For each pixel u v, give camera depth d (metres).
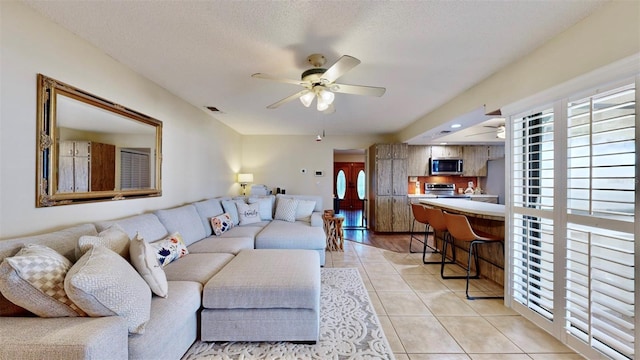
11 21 1.57
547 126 2.09
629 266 1.47
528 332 2.08
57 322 1.20
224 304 1.86
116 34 1.97
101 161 2.23
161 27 1.87
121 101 2.45
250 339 1.88
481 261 3.27
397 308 2.46
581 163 1.80
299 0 1.57
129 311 1.31
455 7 1.63
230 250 2.81
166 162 3.18
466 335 2.04
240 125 5.30
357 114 4.39
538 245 2.22
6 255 1.33
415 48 2.15
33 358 1.03
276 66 2.49
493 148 6.21
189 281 1.96
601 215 1.65
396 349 1.87
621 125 1.58
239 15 1.72
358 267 3.63
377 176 5.92
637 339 1.44
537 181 2.21
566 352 1.83
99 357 1.08
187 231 2.95
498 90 2.61
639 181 1.44
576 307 1.85
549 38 2.00
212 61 2.40
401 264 3.76
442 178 6.53
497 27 1.85
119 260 1.46
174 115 3.35
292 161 6.41
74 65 1.97
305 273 2.06
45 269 1.26
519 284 2.38
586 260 1.74
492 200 5.96
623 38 1.52
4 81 1.55
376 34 1.94
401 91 3.21
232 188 5.66
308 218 4.61
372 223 6.31
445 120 3.71
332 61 2.36
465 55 2.27
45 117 1.75
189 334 1.80
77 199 2.00
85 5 1.63
